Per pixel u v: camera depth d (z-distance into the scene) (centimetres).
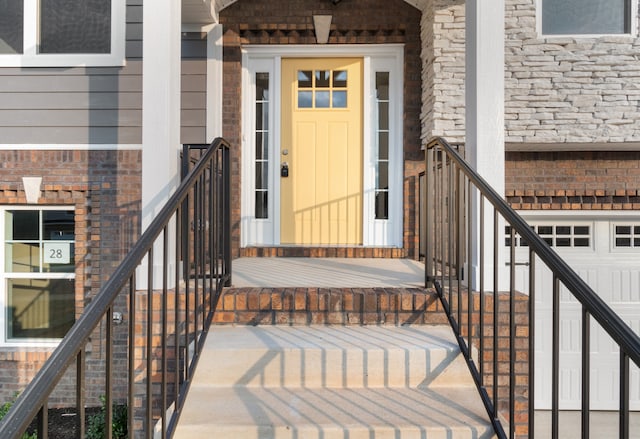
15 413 97
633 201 463
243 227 473
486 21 267
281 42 468
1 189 436
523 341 252
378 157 487
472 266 268
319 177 486
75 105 437
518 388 251
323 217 486
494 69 268
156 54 282
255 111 486
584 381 136
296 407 204
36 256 452
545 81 418
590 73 417
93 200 436
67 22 441
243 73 475
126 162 434
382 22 464
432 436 185
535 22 422
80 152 436
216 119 449
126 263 148
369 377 226
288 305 265
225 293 266
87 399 422
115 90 436
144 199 280
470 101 278
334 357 226
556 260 151
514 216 180
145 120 281
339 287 288
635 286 486
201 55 450
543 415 478
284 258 450
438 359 227
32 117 437
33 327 451
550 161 465
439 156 408
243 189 475
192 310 263
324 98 486
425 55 449
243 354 227
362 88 484
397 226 475
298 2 464
